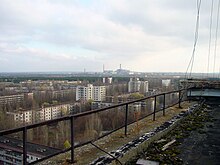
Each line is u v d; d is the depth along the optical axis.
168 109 8.38
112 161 3.80
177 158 4.18
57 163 3.78
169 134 5.64
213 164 3.96
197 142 5.08
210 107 9.38
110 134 5.24
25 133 3.06
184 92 10.93
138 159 4.18
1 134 2.78
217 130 6.03
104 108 4.46
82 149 4.35
